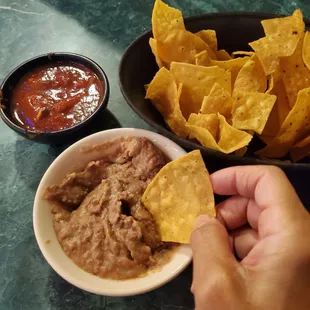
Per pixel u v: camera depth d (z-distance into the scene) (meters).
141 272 0.24
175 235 0.24
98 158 0.28
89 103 0.31
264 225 0.21
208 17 0.31
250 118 0.26
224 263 0.20
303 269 0.19
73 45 0.39
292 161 0.28
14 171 0.31
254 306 0.18
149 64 0.31
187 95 0.29
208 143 0.26
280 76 0.28
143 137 0.27
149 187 0.25
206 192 0.25
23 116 0.31
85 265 0.24
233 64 0.30
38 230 0.25
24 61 0.36
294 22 0.28
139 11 0.41
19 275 0.27
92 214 0.25
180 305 0.25
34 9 0.42
